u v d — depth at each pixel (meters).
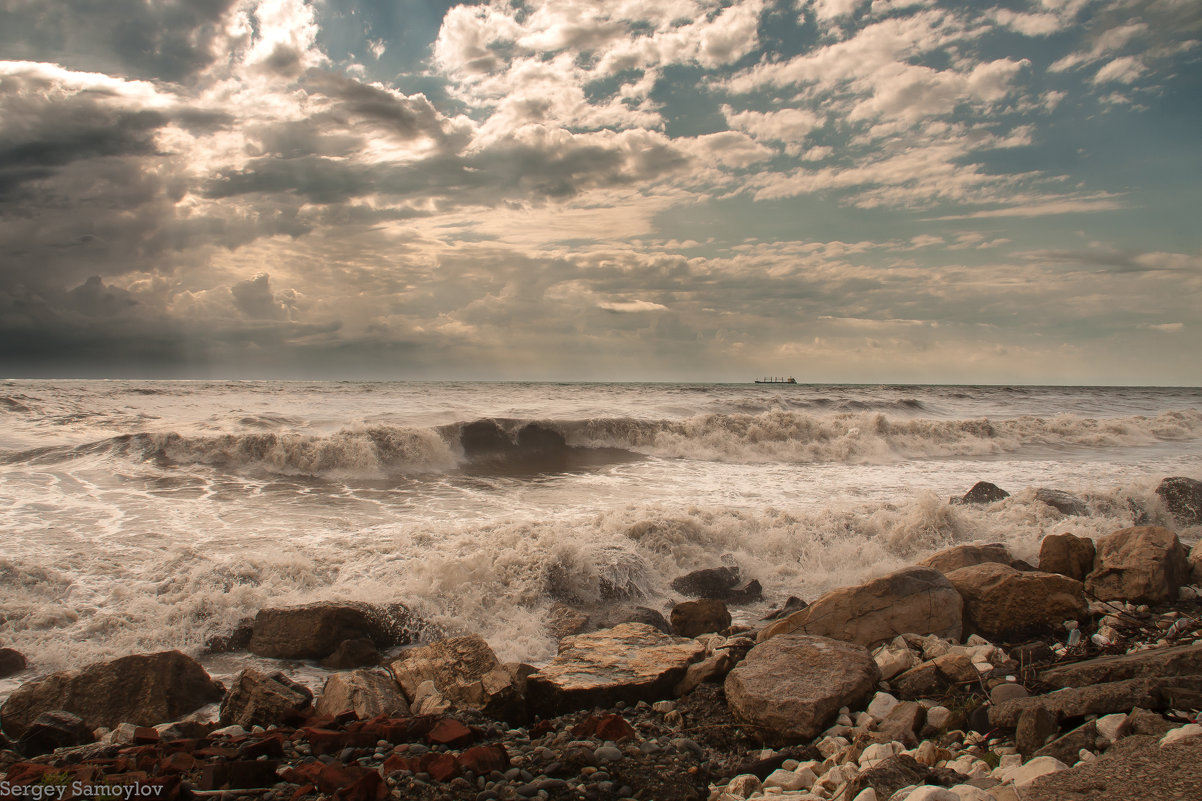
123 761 4.42
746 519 12.04
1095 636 6.81
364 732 4.82
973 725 4.96
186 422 23.92
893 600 6.88
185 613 7.85
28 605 7.80
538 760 4.50
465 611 8.35
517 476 18.84
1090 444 26.83
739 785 4.38
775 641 6.17
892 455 23.53
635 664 6.21
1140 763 3.51
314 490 15.85
